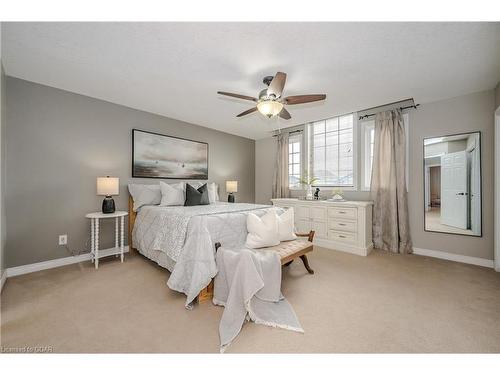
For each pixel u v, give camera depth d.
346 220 3.52
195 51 2.05
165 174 3.94
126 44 1.94
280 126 4.73
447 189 3.12
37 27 1.72
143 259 3.09
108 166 3.26
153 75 2.51
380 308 1.85
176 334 1.51
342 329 1.57
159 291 2.14
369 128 3.88
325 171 4.41
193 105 3.45
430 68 2.34
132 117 3.54
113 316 1.72
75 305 1.87
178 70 2.39
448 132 3.11
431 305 1.89
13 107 2.52
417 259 3.10
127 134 3.48
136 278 2.45
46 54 2.09
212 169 4.84
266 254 2.01
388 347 1.39
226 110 3.69
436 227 3.19
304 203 4.07
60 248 2.83
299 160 4.85
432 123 3.24
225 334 1.48
